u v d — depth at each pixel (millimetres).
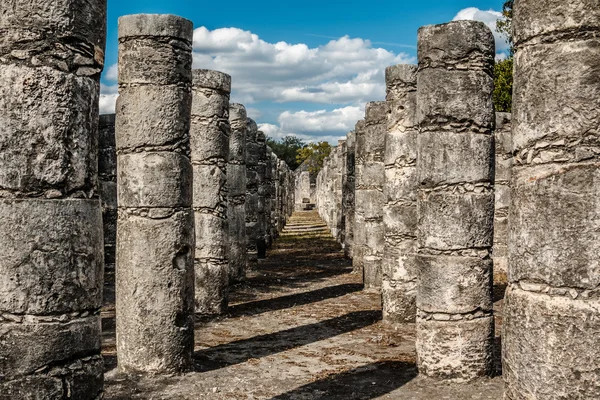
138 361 8547
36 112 4516
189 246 8844
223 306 13023
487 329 8492
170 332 8570
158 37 8766
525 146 4742
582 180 4426
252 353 9930
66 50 4660
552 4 4590
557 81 4555
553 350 4430
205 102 12898
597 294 4344
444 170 8523
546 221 4531
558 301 4449
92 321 4793
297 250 26375
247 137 20062
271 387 8195
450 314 8438
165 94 8727
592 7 4480
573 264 4406
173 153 8734
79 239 4668
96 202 4883
